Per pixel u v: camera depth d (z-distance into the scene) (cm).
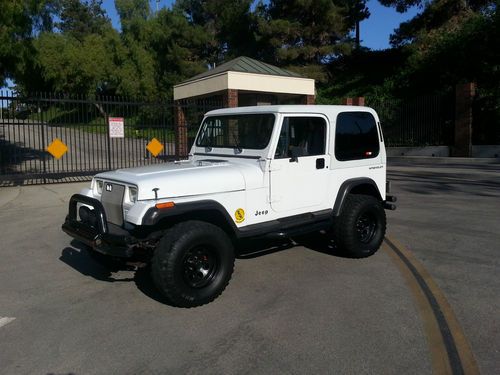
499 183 1306
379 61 3612
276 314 455
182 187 472
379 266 598
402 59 3419
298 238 733
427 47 2859
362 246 623
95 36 4359
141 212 446
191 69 3734
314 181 573
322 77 3294
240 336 411
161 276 452
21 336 421
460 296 493
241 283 543
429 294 499
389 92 2936
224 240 483
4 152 2302
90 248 584
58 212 998
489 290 508
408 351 379
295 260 629
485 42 2466
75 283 559
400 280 545
